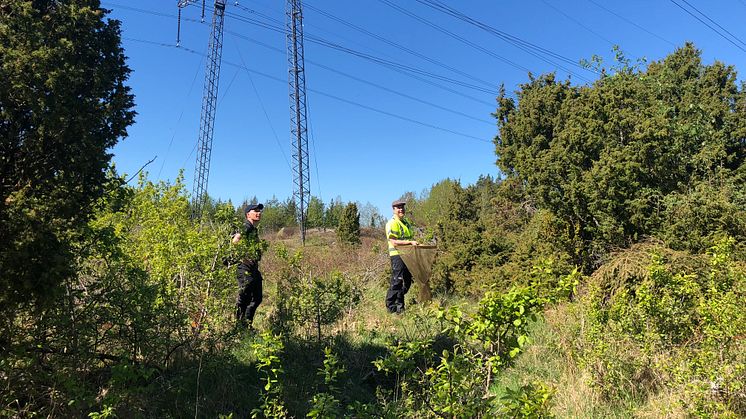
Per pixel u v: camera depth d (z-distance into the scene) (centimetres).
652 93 1012
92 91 323
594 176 742
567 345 486
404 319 676
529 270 789
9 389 311
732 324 360
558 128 978
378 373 501
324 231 4322
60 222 296
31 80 289
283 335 516
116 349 384
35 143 293
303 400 412
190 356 430
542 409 274
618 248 711
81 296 357
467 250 977
